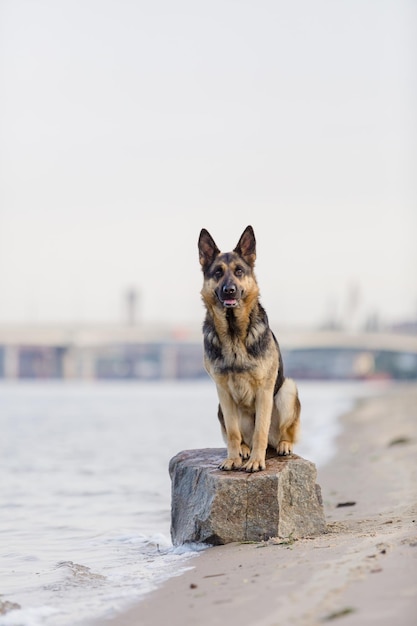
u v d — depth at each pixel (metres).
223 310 9.90
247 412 10.47
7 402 60.81
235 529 9.41
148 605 7.16
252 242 10.47
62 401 63.19
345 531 9.59
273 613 6.20
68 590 8.12
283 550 8.46
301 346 149.50
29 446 25.34
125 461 20.80
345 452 20.22
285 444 10.54
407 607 5.85
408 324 158.12
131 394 84.12
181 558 9.07
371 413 37.31
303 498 9.69
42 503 14.08
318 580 6.79
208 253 10.61
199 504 9.65
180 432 30.77
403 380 193.75
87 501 14.27
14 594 8.10
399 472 15.24
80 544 10.77
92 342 147.38
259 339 10.02
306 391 89.25
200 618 6.42
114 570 9.05
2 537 11.27
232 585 7.21
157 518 12.58
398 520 10.09
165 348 197.88
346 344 147.25
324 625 5.75
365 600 6.09
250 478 9.40
